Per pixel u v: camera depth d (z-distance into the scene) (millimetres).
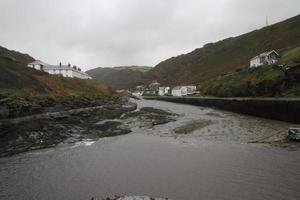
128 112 77750
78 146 39875
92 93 98188
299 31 158750
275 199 21625
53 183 25750
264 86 84438
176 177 26969
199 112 80688
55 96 68250
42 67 117250
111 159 33312
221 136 45562
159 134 48938
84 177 27281
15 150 36406
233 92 100438
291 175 26391
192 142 41875
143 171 28875
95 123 56844
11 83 63125
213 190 23672
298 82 74125
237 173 27484
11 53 131125
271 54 112688
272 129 48688
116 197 21938
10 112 43906
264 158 32062
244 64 157125
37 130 43062
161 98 159500
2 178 27031
